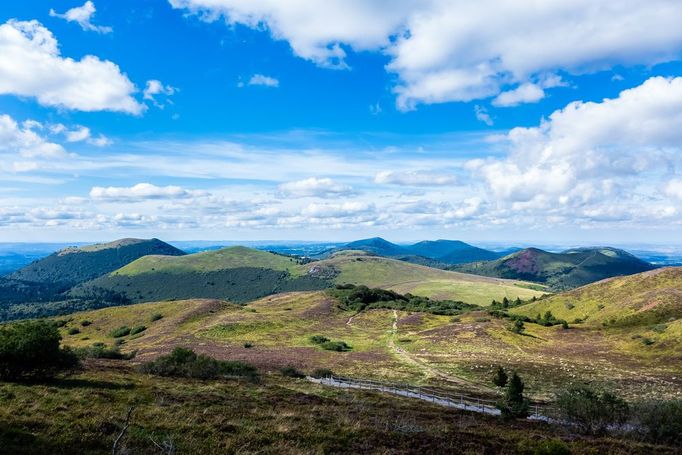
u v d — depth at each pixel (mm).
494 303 186125
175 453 15984
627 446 22891
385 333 115250
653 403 28438
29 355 28844
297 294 193375
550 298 159125
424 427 24547
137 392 28062
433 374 65875
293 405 28797
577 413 28953
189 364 41656
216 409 24391
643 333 93688
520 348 90562
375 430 22203
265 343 99500
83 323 128875
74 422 18625
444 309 148250
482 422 29797
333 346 93625
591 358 81062
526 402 34219
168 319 125188
